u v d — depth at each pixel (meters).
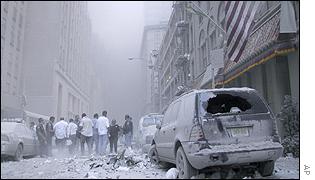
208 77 19.47
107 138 14.09
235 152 6.12
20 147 10.71
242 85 18.42
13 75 41.69
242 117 6.45
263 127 6.48
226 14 15.41
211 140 6.21
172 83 26.48
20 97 19.73
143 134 15.23
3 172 7.00
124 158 9.90
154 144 9.24
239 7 14.62
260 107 6.74
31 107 24.23
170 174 6.75
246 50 14.75
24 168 7.88
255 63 13.34
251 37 15.09
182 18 29.11
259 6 15.40
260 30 14.27
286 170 7.86
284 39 11.60
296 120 11.46
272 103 14.34
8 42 39.25
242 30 14.30
